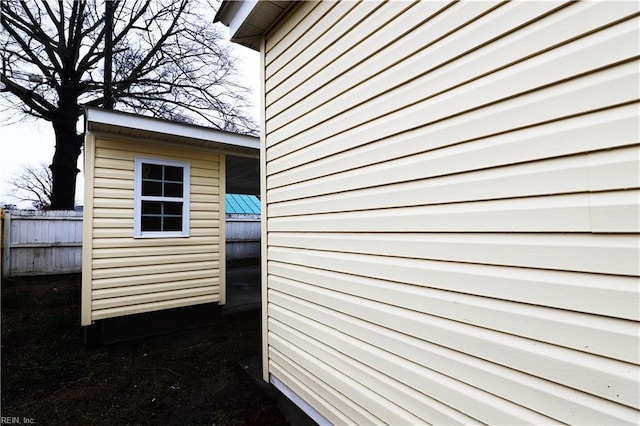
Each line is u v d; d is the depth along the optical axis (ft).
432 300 4.29
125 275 13.38
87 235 12.62
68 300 18.43
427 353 4.34
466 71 3.96
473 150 3.87
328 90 6.22
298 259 7.10
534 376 3.32
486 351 3.71
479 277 3.79
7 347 12.64
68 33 34.55
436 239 4.26
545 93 3.30
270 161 8.16
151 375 10.51
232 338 13.75
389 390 4.87
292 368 7.20
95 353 12.20
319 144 6.47
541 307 3.29
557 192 3.19
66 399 9.13
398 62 4.82
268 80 8.22
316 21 6.57
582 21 3.07
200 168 15.61
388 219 4.95
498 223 3.63
